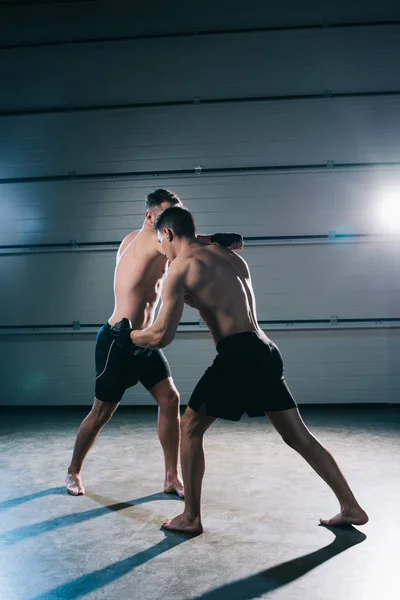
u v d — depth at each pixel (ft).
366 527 8.27
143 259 9.84
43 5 19.11
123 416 17.39
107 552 7.66
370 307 18.26
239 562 7.25
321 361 18.39
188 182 18.65
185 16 18.70
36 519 8.89
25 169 19.07
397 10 18.22
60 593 6.57
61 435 14.94
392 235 18.19
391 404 18.24
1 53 19.15
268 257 18.48
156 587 6.66
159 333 8.01
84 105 18.93
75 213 18.92
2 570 7.18
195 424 8.12
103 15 18.92
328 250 18.35
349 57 18.33
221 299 7.95
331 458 8.16
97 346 10.09
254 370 7.79
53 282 19.01
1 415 17.79
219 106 18.57
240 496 9.78
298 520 8.62
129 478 11.03
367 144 18.28
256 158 18.51
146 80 18.78
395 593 6.38
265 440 13.92
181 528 8.27
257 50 18.52
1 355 19.19
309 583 6.65
